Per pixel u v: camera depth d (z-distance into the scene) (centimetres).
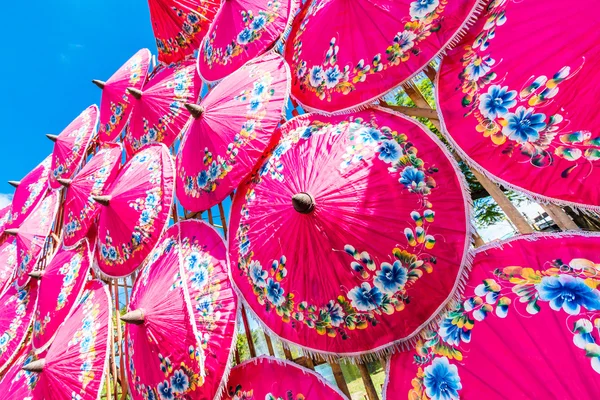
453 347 108
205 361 157
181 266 179
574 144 102
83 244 265
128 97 297
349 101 161
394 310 124
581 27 104
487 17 132
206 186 188
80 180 286
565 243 101
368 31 160
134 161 244
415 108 152
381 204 133
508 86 117
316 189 143
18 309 296
